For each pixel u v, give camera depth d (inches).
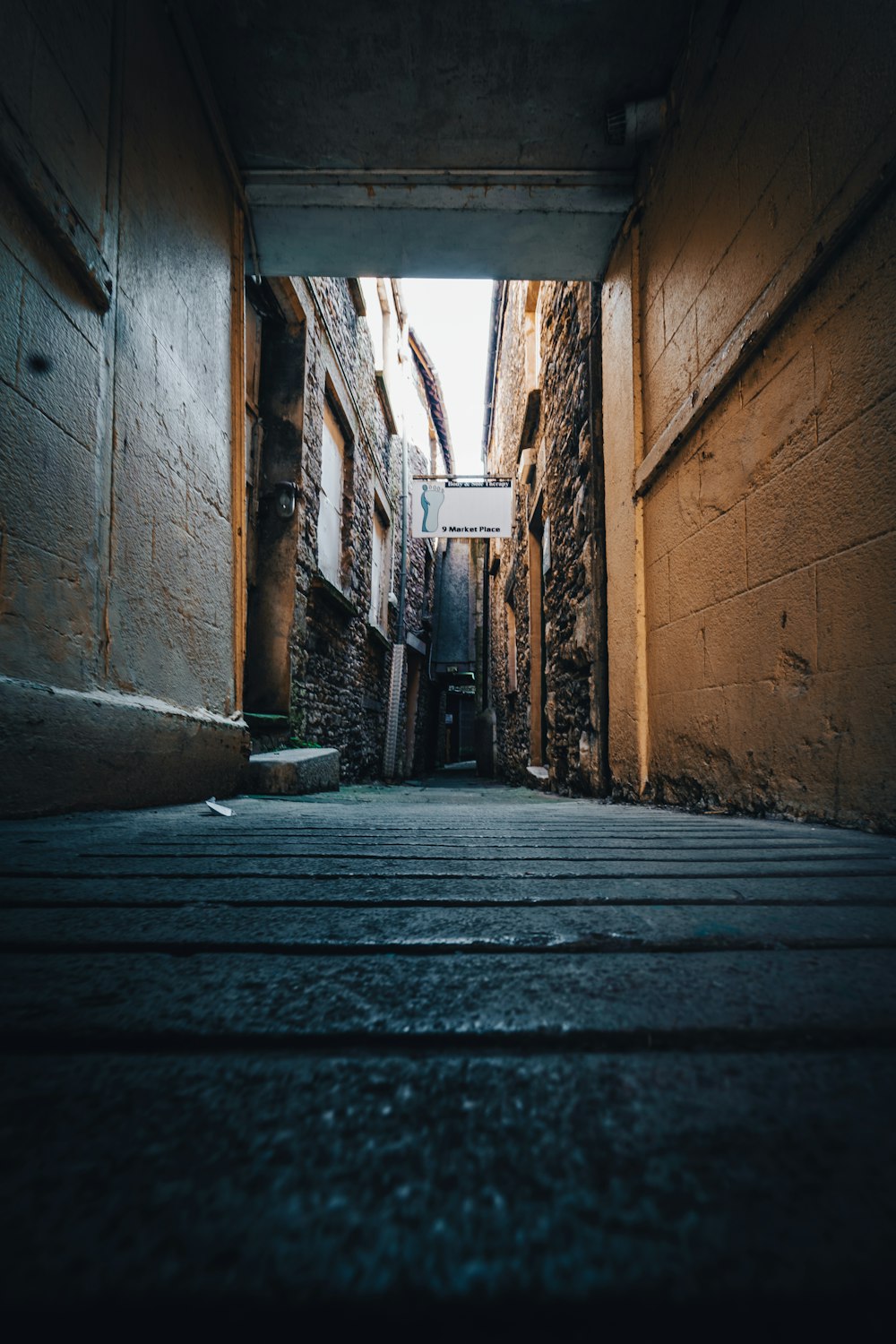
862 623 68.2
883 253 65.6
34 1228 10.8
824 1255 10.5
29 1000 21.1
